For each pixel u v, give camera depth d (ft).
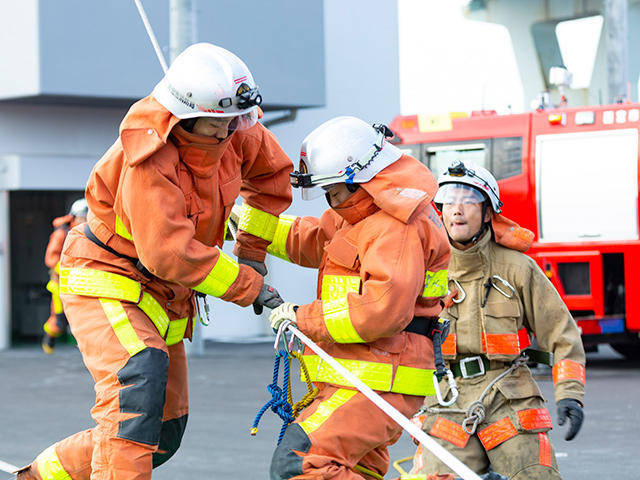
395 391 15.15
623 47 65.46
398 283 14.44
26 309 73.36
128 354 16.29
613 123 48.16
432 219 15.43
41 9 57.72
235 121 15.92
